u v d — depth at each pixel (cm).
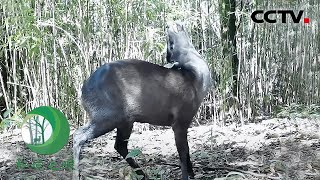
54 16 426
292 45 500
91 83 257
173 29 271
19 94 459
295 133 377
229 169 288
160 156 339
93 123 255
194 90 262
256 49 482
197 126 458
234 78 462
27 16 416
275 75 507
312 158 305
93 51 434
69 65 440
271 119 454
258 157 317
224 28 457
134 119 259
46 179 278
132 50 436
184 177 263
